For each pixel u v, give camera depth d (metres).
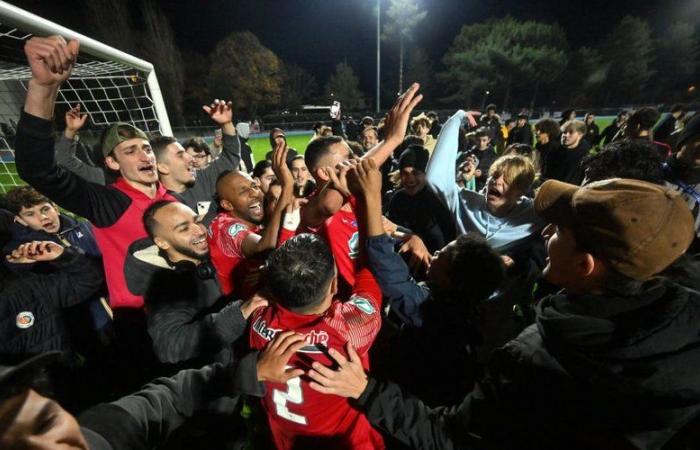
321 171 1.29
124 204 1.88
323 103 47.78
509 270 2.15
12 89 3.76
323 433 1.23
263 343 1.18
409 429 1.02
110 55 2.55
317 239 1.12
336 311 1.16
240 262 1.76
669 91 44.72
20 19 1.72
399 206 2.66
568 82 45.19
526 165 2.13
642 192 0.68
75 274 1.90
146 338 1.96
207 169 2.92
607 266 0.72
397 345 1.62
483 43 44.59
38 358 0.53
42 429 0.52
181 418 1.02
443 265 1.41
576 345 0.73
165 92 30.91
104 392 2.26
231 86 39.94
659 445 0.72
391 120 1.38
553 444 0.79
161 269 1.50
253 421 2.29
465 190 2.53
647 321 0.68
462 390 1.46
